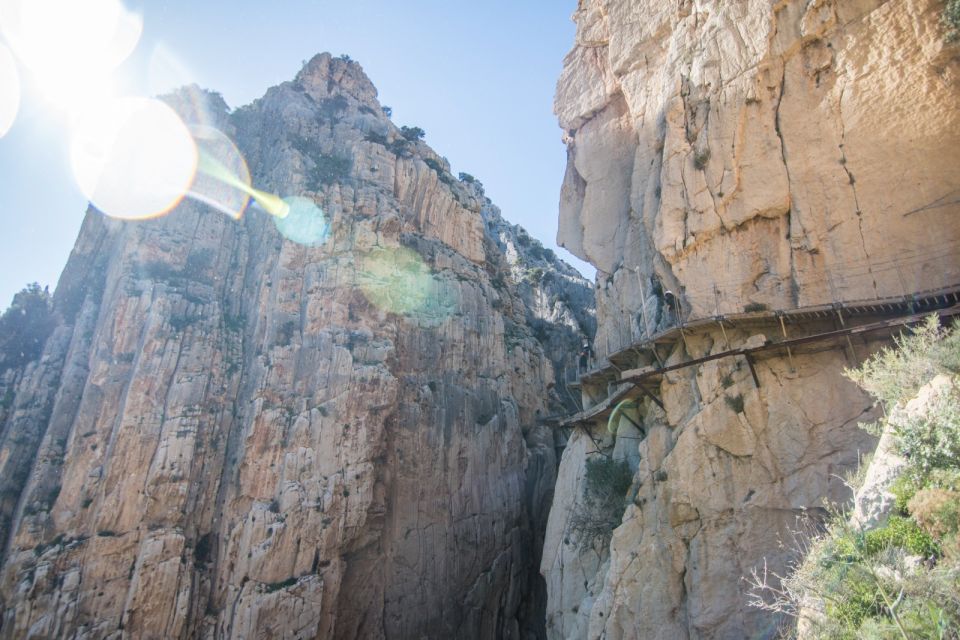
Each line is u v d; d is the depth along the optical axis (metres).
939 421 11.02
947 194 17.38
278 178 58.06
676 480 19.03
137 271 50.75
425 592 44.00
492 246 70.94
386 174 60.19
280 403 45.62
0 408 47.94
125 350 47.12
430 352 52.78
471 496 48.91
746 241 20.47
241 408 46.72
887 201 18.25
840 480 16.25
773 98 21.12
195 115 61.69
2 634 35.59
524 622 48.59
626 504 22.72
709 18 23.39
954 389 11.29
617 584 19.64
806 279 19.00
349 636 40.78
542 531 51.97
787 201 19.98
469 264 62.22
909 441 11.28
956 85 17.81
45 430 46.25
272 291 51.19
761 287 19.77
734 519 17.61
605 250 28.22
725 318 18.91
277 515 40.72
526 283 83.00
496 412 54.00
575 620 23.70
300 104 65.75
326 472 42.59
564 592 24.89
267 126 65.12
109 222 58.19
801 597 11.85
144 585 38.06
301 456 42.88
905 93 18.56
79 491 41.38
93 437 43.50
